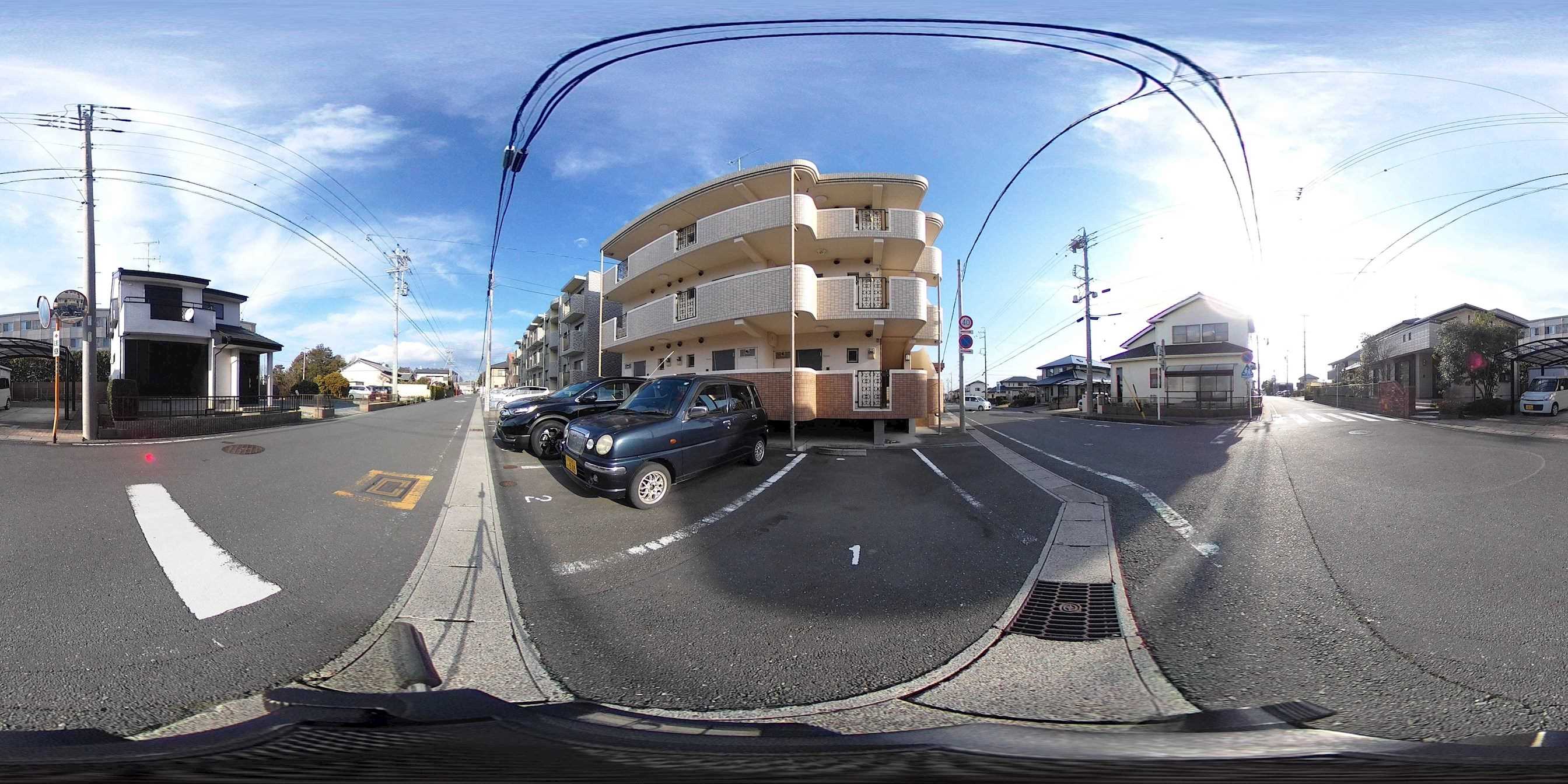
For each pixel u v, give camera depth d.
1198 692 2.14
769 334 13.72
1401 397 16.36
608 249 17.33
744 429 7.28
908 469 7.69
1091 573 3.53
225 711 2.01
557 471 7.58
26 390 17.61
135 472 6.26
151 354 16.14
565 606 3.11
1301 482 6.17
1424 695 2.05
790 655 2.51
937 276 16.02
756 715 2.05
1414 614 2.73
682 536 4.52
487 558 3.96
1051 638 2.64
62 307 8.55
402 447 9.73
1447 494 5.33
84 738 1.79
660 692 2.21
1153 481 6.59
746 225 12.26
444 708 2.01
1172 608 2.95
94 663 2.29
